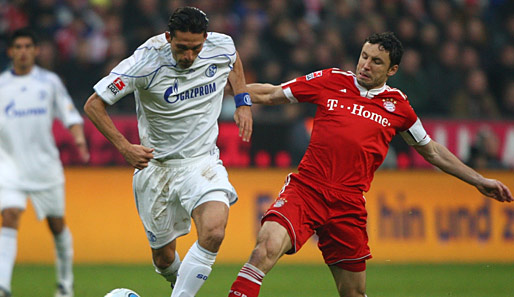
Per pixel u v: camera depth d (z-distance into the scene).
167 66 18.97
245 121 20.59
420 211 45.19
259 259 18.20
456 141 45.44
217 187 19.69
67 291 29.17
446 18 55.31
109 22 48.41
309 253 44.56
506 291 31.95
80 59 47.34
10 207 27.47
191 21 18.02
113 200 42.84
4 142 28.92
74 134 29.95
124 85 18.80
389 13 54.34
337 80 20.05
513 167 46.06
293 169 44.16
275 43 50.12
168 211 20.84
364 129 19.47
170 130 19.91
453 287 33.19
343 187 19.34
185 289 18.94
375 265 42.94
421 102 49.03
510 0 58.25
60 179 29.67
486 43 55.25
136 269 39.28
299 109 45.34
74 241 42.25
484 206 45.94
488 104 50.91
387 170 45.09
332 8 54.06
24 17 49.22
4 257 26.00
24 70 29.41
